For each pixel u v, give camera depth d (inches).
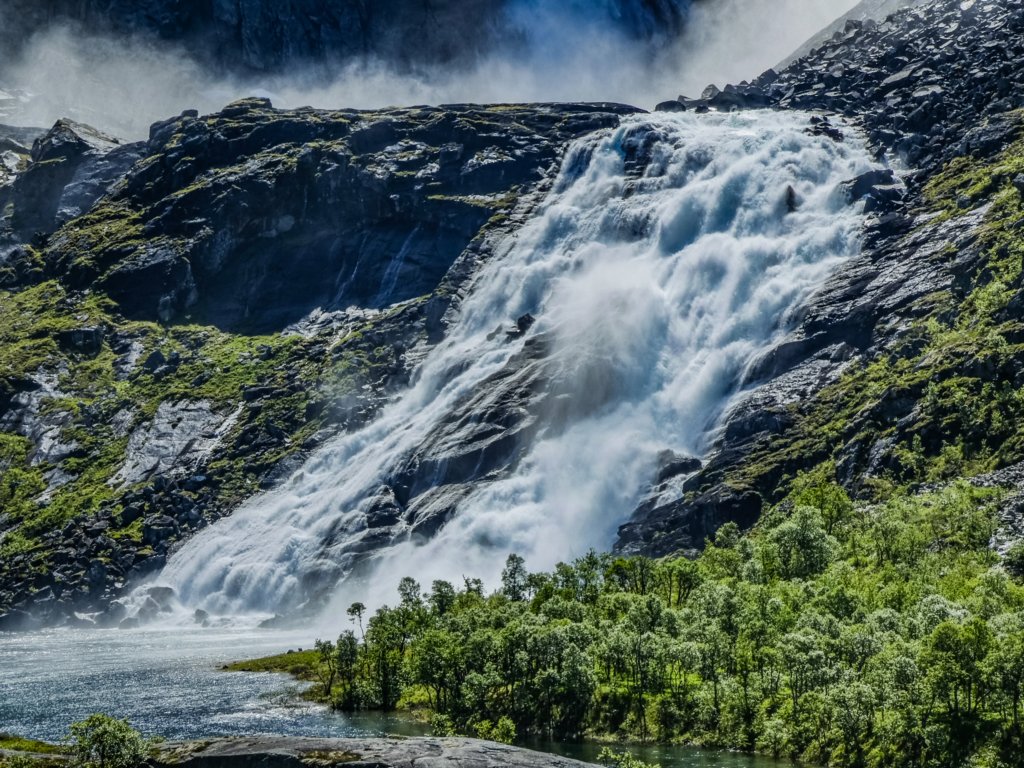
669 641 6294.3
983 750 4940.9
